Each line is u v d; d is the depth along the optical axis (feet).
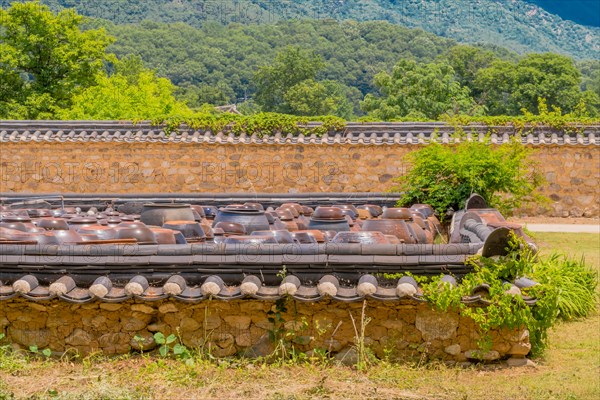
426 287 22.17
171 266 22.45
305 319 22.79
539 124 74.95
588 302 34.78
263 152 76.74
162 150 77.10
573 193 75.05
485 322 22.21
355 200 42.11
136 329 22.89
